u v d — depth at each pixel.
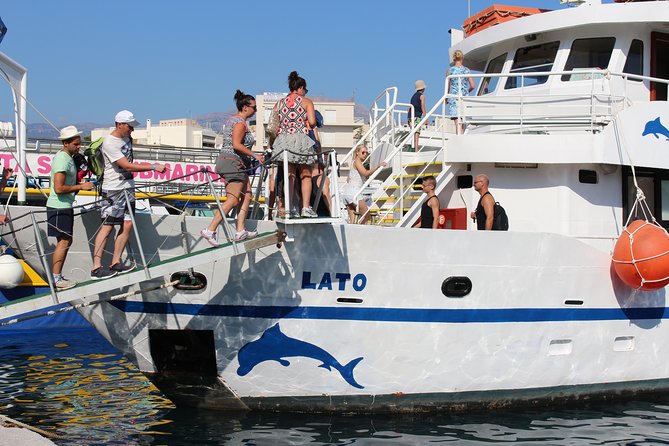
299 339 8.07
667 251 8.30
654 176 10.14
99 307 8.10
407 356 8.26
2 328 15.19
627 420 8.54
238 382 8.27
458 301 8.27
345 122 79.50
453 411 8.57
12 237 7.91
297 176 8.16
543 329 8.65
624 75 9.48
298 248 7.82
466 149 9.45
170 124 77.81
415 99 12.34
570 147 9.13
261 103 68.94
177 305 8.01
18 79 8.30
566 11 10.51
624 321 9.09
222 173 7.42
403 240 7.98
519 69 11.36
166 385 8.48
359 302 8.05
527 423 8.34
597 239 9.58
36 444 6.48
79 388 10.41
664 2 10.15
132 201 7.41
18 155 8.33
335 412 8.39
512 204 9.66
